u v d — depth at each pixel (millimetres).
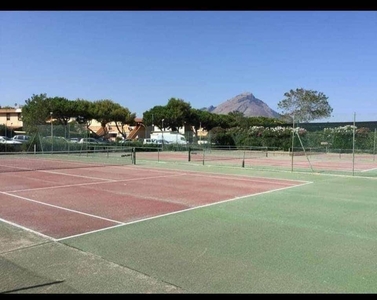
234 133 51656
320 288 4398
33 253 5613
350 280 4652
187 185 13945
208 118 75125
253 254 5672
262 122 79375
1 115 83188
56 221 7727
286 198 11094
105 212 8711
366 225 7637
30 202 9961
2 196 10922
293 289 4367
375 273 4906
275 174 18625
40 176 16406
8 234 6676
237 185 14109
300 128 43562
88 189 12547
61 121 60188
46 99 59500
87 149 34406
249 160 30328
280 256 5590
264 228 7309
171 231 7016
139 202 10125
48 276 4699
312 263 5281
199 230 7105
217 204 9953
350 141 37656
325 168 23219
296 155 38281
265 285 4480
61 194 11391
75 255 5539
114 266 5086
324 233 6965
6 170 19125
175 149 45875
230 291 4305
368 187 13789
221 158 32156
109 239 6418
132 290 4301
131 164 24125
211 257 5508
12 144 36719
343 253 5762
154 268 5023
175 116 69500
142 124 80125
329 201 10594
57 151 34125
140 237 6570
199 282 4559
